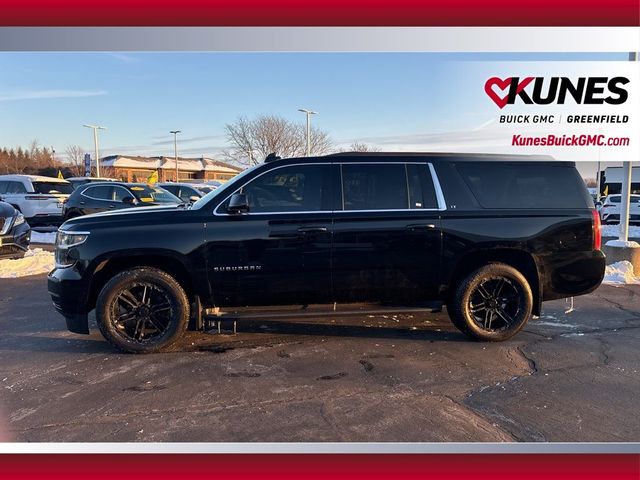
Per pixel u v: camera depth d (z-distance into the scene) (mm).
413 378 4023
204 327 4984
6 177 15117
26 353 4617
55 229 15633
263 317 4672
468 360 4434
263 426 3252
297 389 3807
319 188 4734
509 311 4934
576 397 3672
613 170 29469
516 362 4383
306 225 4625
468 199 4824
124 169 57969
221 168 67250
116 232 4508
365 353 4617
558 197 4914
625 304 6516
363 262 4691
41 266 9211
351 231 4656
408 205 4770
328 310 4805
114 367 4262
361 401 3607
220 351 4660
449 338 5070
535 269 4855
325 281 4699
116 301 4539
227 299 4672
